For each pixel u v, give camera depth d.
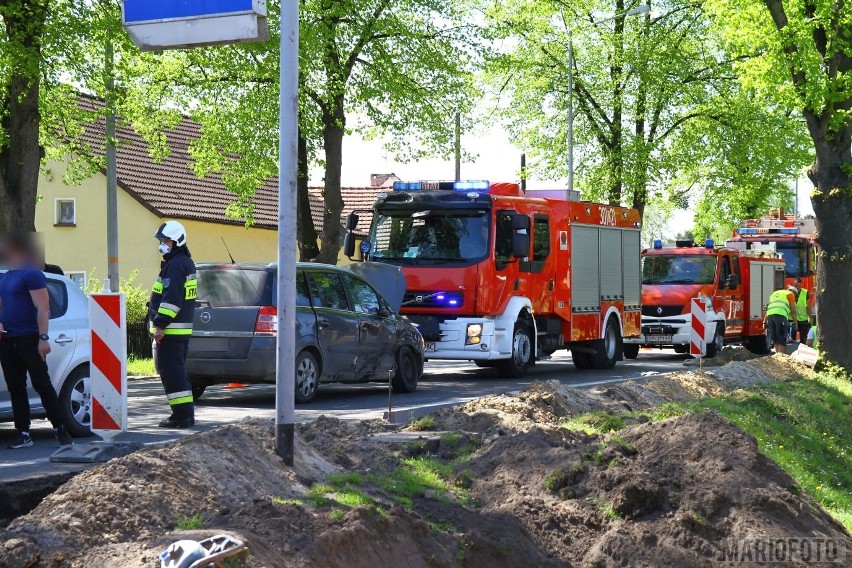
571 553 6.98
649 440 8.22
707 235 47.72
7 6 18.97
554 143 38.38
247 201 31.17
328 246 27.30
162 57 26.97
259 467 7.13
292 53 7.43
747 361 18.81
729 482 7.48
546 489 7.64
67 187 38.72
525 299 19.14
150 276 38.84
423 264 18.42
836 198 18.83
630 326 23.83
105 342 8.84
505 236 18.62
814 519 7.54
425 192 18.78
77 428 11.16
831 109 18.28
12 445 10.15
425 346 18.25
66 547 5.45
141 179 39.22
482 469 8.15
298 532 5.85
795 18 17.91
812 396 15.91
